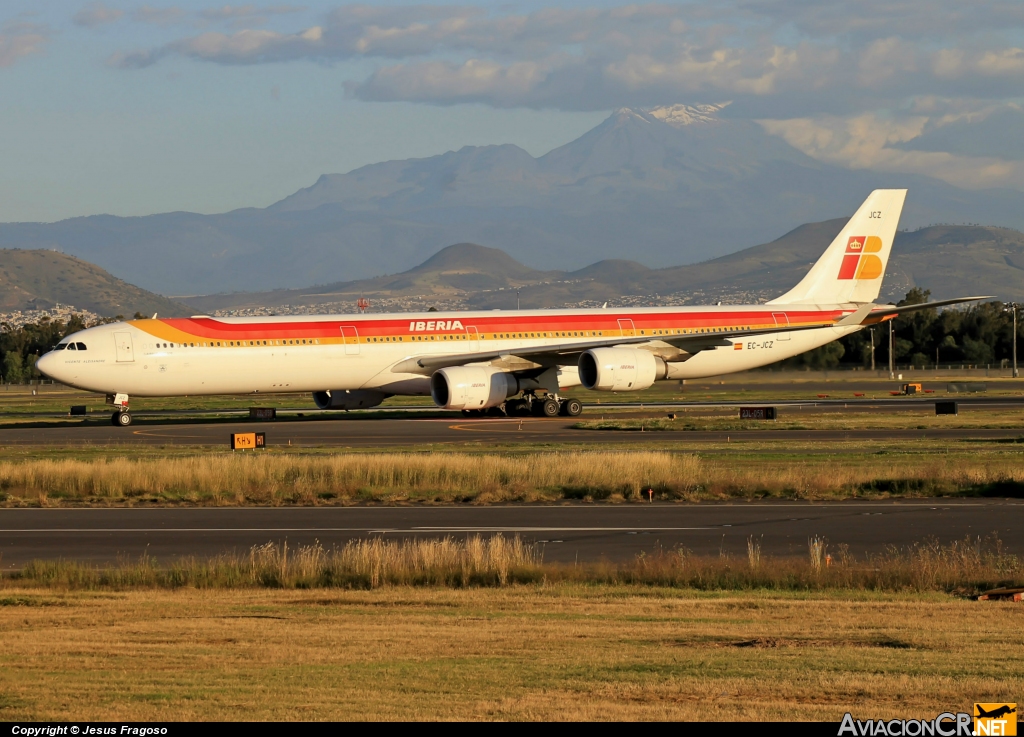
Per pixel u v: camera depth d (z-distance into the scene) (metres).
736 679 48.28
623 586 73.12
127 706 44.88
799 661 51.66
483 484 126.19
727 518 105.56
